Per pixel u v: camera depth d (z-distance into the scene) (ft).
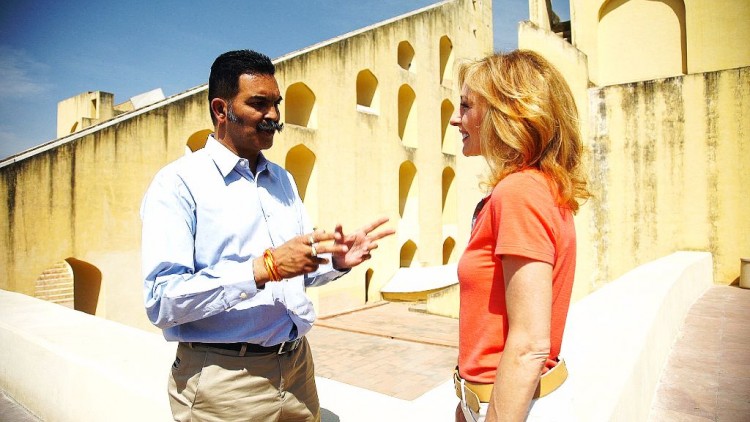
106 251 32.27
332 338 38.47
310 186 48.39
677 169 38.81
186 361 5.89
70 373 11.18
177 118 36.14
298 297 6.22
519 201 3.89
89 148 31.50
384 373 29.81
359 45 53.11
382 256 55.67
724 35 39.37
